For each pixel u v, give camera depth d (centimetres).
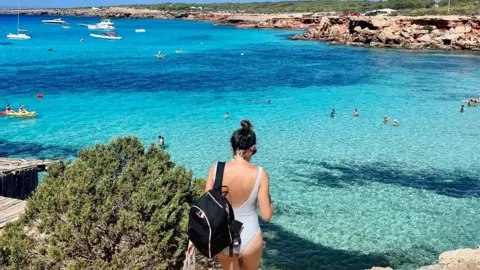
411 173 2453
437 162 2645
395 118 3806
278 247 1634
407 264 1533
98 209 788
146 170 944
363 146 2969
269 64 7469
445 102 4481
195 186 993
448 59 7962
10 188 1741
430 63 7450
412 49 9700
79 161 954
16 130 3281
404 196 2127
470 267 1125
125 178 888
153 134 3216
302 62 7738
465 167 2562
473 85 5422
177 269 854
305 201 2048
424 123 3634
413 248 1636
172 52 9375
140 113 3878
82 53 8888
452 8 13988
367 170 2497
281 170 2477
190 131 3309
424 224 1828
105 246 784
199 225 457
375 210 1961
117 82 5472
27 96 4500
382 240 1692
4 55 8206
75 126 3412
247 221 489
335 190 2192
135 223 775
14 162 1905
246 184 482
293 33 15125
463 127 3516
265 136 3194
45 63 7144
